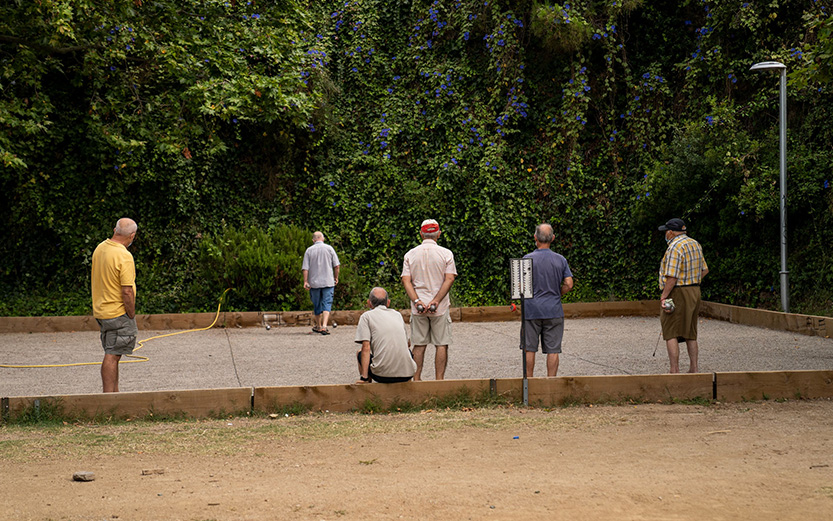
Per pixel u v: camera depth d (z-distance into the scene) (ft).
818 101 51.06
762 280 52.21
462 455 17.56
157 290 53.67
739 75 56.08
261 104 51.57
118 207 54.24
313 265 45.29
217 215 56.80
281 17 57.31
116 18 44.91
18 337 44.55
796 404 23.09
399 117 60.95
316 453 17.92
